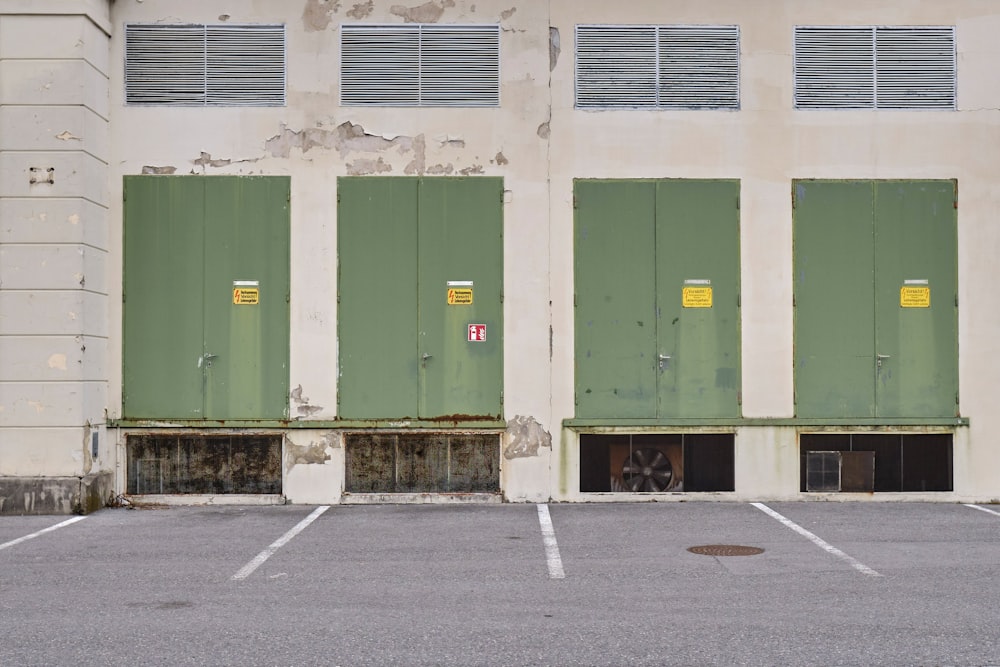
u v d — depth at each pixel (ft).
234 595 27.48
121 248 44.96
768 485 45.16
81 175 42.55
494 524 39.27
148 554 33.45
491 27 45.55
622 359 45.11
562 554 33.24
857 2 45.75
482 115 45.32
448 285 45.09
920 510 42.70
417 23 45.65
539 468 44.98
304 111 45.27
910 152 45.50
